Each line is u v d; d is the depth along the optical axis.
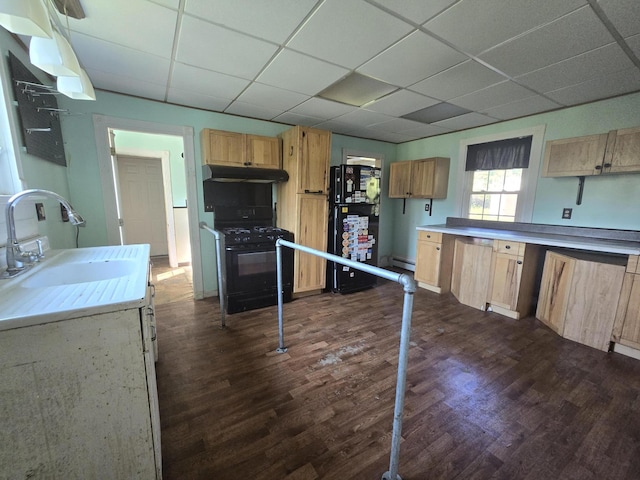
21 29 0.93
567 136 2.98
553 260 2.68
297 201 3.29
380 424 1.53
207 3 1.45
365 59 2.01
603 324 2.29
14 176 1.58
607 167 2.47
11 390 0.84
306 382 1.87
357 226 3.70
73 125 2.56
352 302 3.38
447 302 3.40
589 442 1.42
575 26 1.60
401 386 1.11
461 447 1.39
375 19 1.56
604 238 2.73
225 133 3.08
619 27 1.60
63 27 1.64
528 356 2.22
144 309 0.97
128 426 1.00
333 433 1.47
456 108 3.05
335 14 1.52
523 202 3.40
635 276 2.12
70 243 2.50
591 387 1.85
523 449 1.38
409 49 1.87
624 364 2.11
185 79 2.39
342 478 1.23
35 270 1.36
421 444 1.40
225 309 3.07
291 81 2.41
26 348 0.84
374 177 3.76
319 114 3.32
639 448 1.39
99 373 0.94
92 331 0.91
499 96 2.69
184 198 4.96
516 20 1.55
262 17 1.56
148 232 5.52
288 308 3.17
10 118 1.55
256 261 3.08
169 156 4.74
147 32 1.70
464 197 4.03
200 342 2.38
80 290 1.04
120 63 2.10
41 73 2.10
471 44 1.81
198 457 1.31
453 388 1.83
